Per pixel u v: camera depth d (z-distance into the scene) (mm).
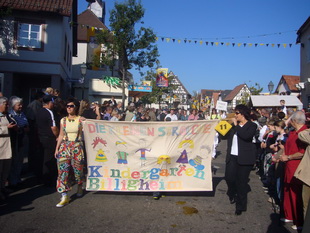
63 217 4695
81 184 5719
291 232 4402
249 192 6551
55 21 16391
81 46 27750
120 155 5719
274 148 5961
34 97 7422
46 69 16375
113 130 5691
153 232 4238
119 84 22219
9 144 5262
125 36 18547
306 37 18359
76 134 5309
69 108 5270
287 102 18875
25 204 5246
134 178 5723
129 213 4949
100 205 5301
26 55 16156
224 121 5375
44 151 6289
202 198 5887
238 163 4984
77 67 27594
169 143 5719
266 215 5078
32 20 16125
